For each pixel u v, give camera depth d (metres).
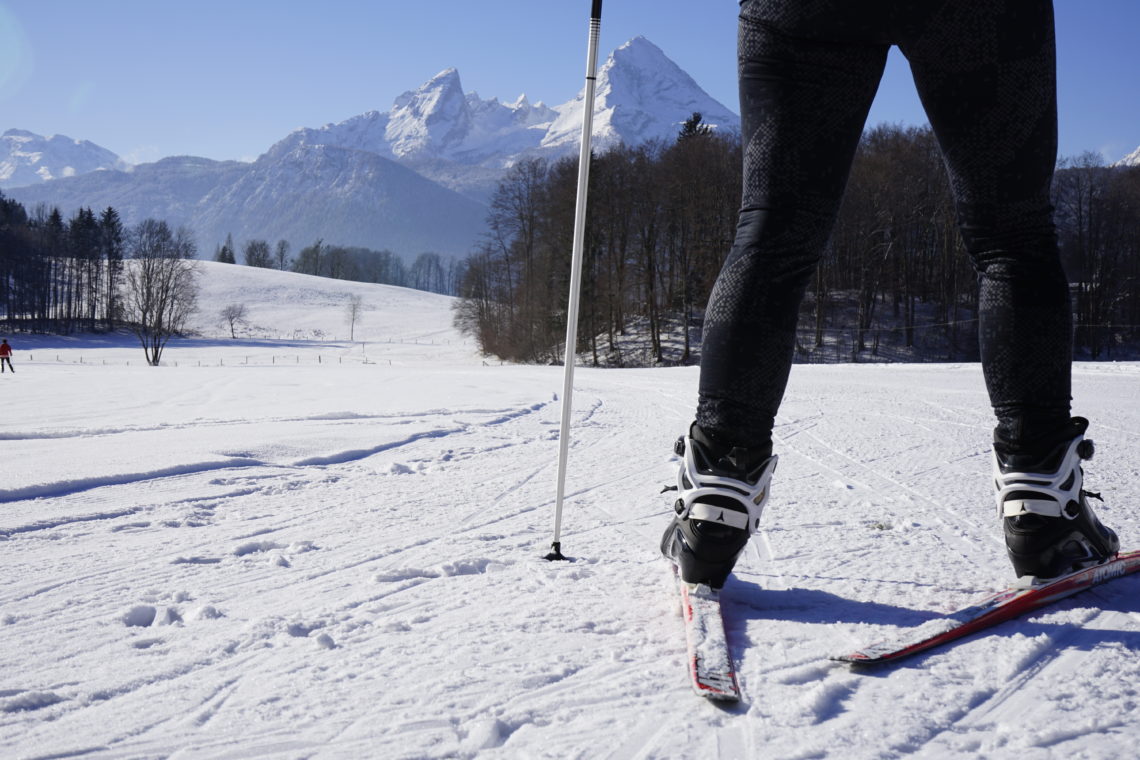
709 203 47.22
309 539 2.88
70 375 19.91
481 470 4.73
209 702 1.34
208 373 20.52
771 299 1.73
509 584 2.12
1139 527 2.88
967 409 8.84
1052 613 1.74
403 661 1.53
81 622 1.86
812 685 1.38
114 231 90.94
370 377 17.81
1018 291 1.78
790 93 1.71
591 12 2.38
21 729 1.24
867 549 2.53
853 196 46.88
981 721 1.24
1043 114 1.70
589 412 8.95
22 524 3.10
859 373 17.62
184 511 3.43
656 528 2.99
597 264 48.75
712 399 1.77
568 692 1.37
